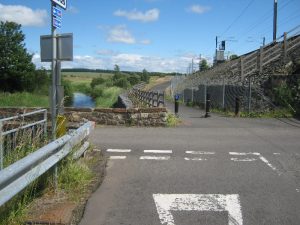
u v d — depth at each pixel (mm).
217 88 28016
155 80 107625
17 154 7176
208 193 6777
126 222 5477
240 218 5664
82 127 8383
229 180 7605
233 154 10109
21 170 4809
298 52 26625
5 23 56625
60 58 7457
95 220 5520
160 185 7227
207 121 17828
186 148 10891
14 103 42250
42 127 8914
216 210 5977
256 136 13148
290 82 21672
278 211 5941
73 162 7352
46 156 5926
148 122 15477
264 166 8805
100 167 8375
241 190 6965
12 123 10188
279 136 13180
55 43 7445
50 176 6477
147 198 6480
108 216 5676
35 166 5383
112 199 6398
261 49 26328
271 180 7629
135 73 97562
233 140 12297
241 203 6289
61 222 5223
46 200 6062
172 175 7949
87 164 8383
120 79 76875
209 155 9969
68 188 6625
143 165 8820
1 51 56250
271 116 19828
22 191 5672
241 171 8328
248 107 21844
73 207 5824
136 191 6844
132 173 8078
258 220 5594
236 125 16203
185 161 9273
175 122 15984
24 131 8336
